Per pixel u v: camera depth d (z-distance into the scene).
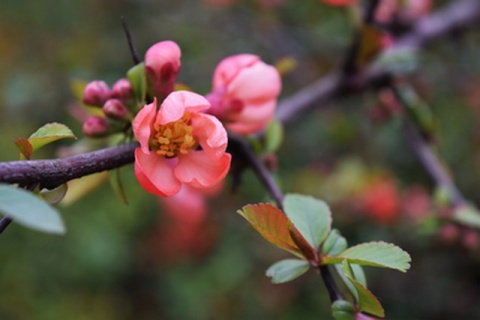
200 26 1.37
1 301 1.30
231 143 0.57
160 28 1.41
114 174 0.55
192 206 0.95
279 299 1.31
